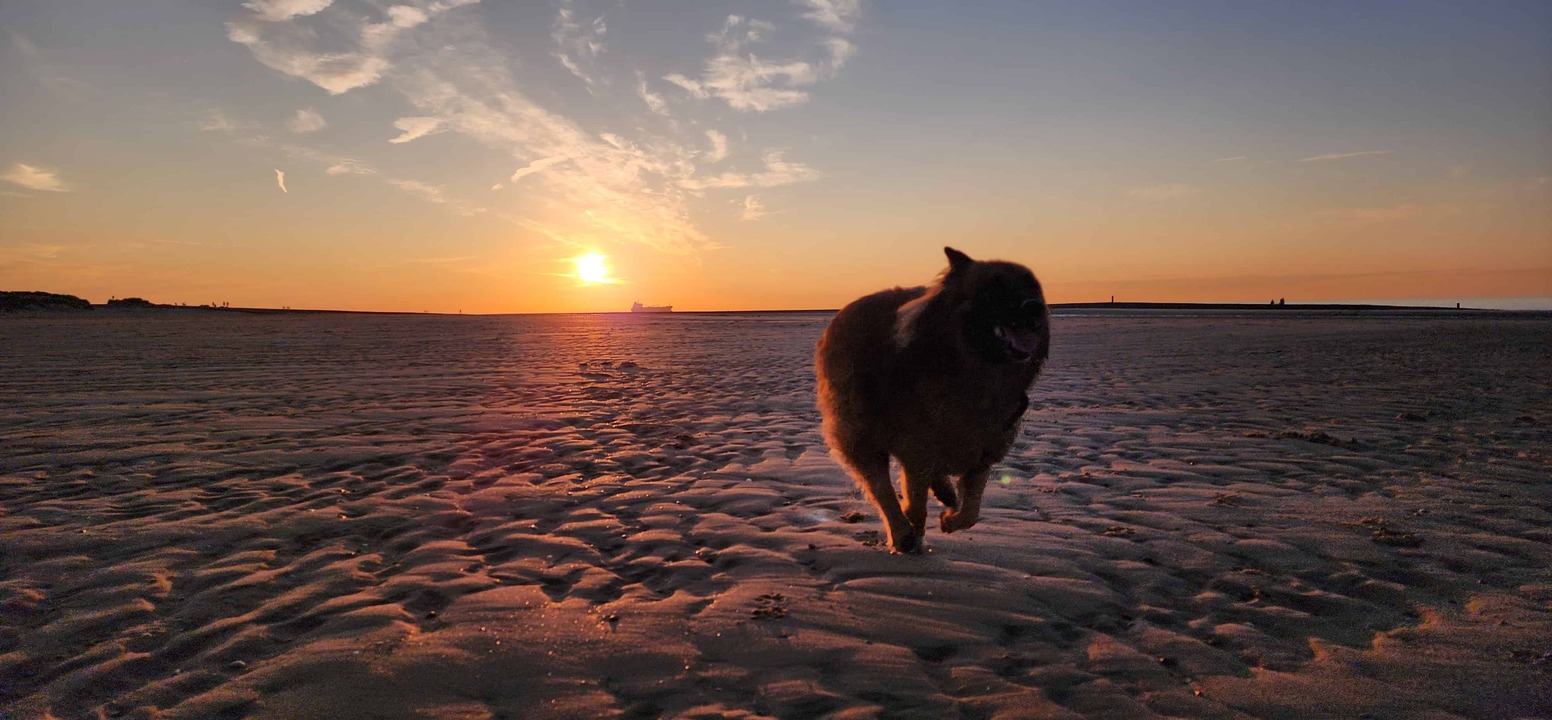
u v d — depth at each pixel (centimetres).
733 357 841
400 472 280
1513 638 144
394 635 144
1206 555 190
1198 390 513
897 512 186
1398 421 383
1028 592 167
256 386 553
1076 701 123
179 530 208
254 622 151
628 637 143
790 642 142
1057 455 308
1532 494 245
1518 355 784
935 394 171
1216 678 131
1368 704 122
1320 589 170
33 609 158
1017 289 164
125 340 1152
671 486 259
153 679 130
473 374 652
